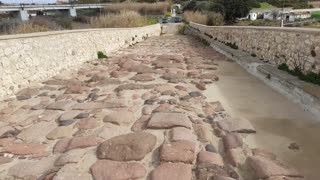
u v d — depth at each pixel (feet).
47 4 180.45
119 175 10.03
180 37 77.36
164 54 39.93
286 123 14.58
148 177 9.95
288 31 21.58
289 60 21.53
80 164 10.80
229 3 146.41
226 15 145.18
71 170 10.38
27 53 22.27
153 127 13.75
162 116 14.97
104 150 11.61
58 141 12.86
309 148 12.00
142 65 30.73
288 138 12.94
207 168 10.41
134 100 18.39
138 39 64.34
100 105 17.48
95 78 24.75
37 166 10.93
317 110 14.80
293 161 11.01
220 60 34.04
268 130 13.82
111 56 38.91
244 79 24.23
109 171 10.27
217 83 22.93
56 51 26.84
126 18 67.97
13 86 20.43
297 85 17.03
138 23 70.59
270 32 25.85
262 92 20.16
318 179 9.84
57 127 14.34
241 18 148.87
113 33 45.39
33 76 23.06
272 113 16.01
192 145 11.90
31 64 22.77
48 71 25.36
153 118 14.73
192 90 20.74
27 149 12.25
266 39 27.07
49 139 13.12
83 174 10.15
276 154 11.55
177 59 34.68
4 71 19.45
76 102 18.28
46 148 12.34
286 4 165.58
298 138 12.92
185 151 11.39
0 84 19.02
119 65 31.45
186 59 34.81
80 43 32.40
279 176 9.84
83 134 13.37
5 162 11.29
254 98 18.80
